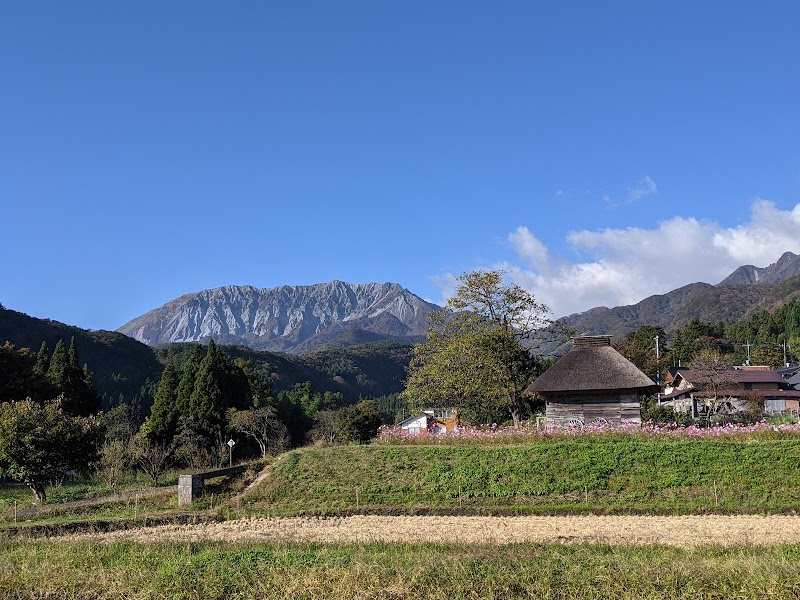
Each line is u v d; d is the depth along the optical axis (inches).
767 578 449.1
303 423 2878.9
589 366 1300.4
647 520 789.2
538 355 1673.2
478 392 1593.3
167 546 614.2
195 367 2256.4
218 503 984.9
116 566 520.7
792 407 2361.0
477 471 1007.0
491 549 572.1
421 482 995.9
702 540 651.5
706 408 2385.6
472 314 1610.5
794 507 820.0
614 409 1279.5
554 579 463.5
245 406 2309.3
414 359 1694.1
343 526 791.7
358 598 448.1
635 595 438.9
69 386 2030.0
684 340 3900.1
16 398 1640.0
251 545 624.1
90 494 1205.7
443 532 735.7
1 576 500.7
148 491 1122.7
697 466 974.4
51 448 1081.4
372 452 1129.4
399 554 549.3
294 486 1018.1
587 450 1048.2
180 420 2066.9
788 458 979.3
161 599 456.4
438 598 445.4
